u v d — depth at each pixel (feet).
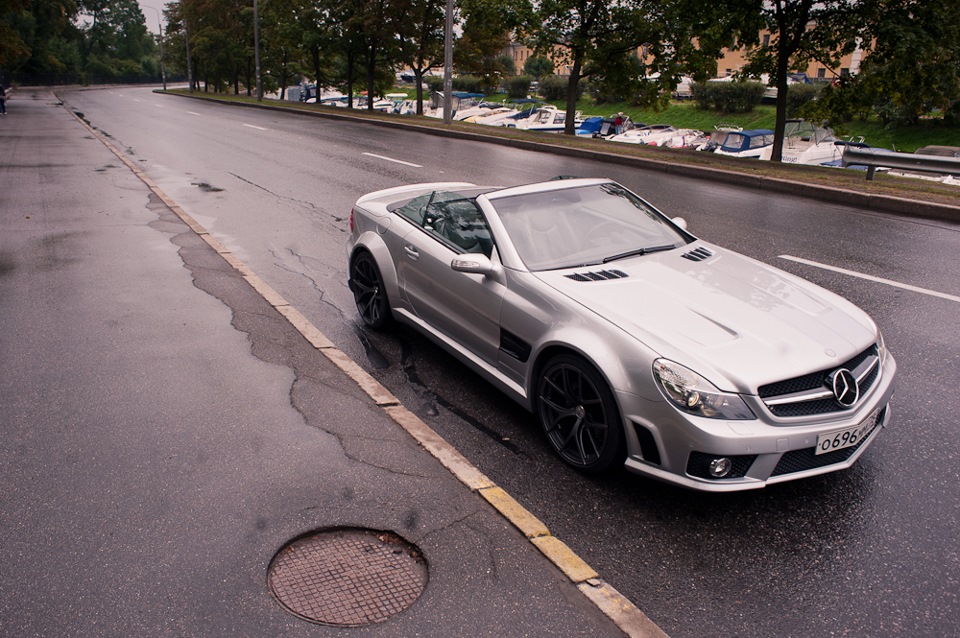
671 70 75.10
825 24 59.06
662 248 14.83
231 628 8.32
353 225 19.54
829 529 10.57
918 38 53.52
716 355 10.66
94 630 8.25
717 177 47.37
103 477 11.28
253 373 15.31
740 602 9.09
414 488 11.23
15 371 15.17
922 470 12.14
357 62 135.33
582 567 9.53
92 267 23.16
